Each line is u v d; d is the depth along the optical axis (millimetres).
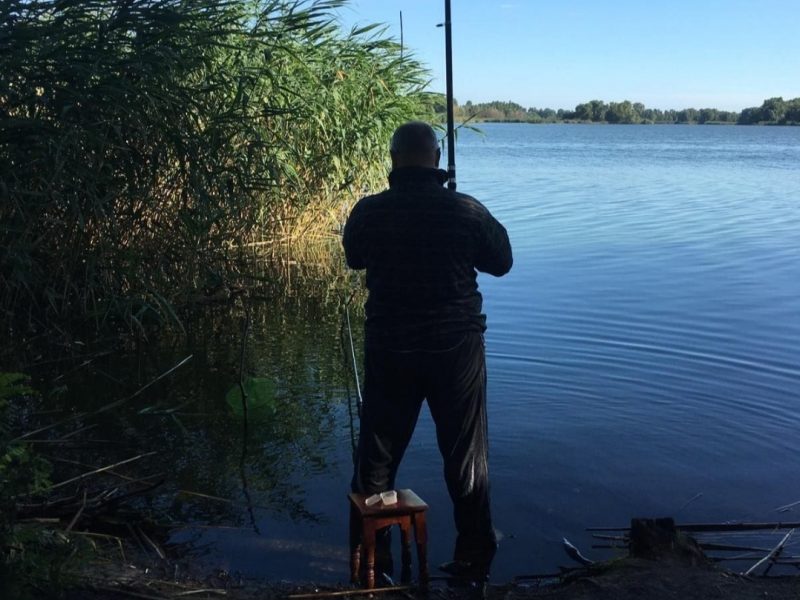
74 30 7273
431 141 3666
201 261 8766
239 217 9266
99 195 7777
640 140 69875
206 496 4512
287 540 4090
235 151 8898
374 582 3605
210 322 8383
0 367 6598
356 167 12086
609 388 6191
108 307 7727
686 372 6543
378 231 3578
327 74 11375
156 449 5156
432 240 3543
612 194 21172
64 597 3221
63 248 7695
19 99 7094
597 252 12180
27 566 3076
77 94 7059
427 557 3906
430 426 5578
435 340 3590
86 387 6320
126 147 7527
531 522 4234
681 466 4895
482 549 3918
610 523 4238
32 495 3955
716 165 34000
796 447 5180
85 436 5340
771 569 3736
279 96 10461
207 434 5410
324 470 4906
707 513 4340
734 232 14367
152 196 8320
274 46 9492
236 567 3814
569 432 5379
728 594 3275
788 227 15016
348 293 9820
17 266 6910
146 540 3988
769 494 4551
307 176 11875
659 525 3709
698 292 9383
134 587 3383
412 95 12766
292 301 9398
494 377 6418
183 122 8125
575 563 3852
